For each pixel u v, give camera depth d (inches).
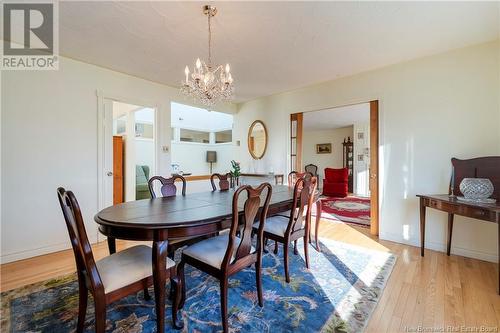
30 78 103.4
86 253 47.9
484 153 98.8
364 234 132.8
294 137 167.8
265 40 96.7
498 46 95.9
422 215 102.7
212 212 67.7
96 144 123.3
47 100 107.8
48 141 108.3
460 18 81.3
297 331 57.9
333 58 113.9
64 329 58.9
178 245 84.7
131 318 63.0
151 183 101.0
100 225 61.9
